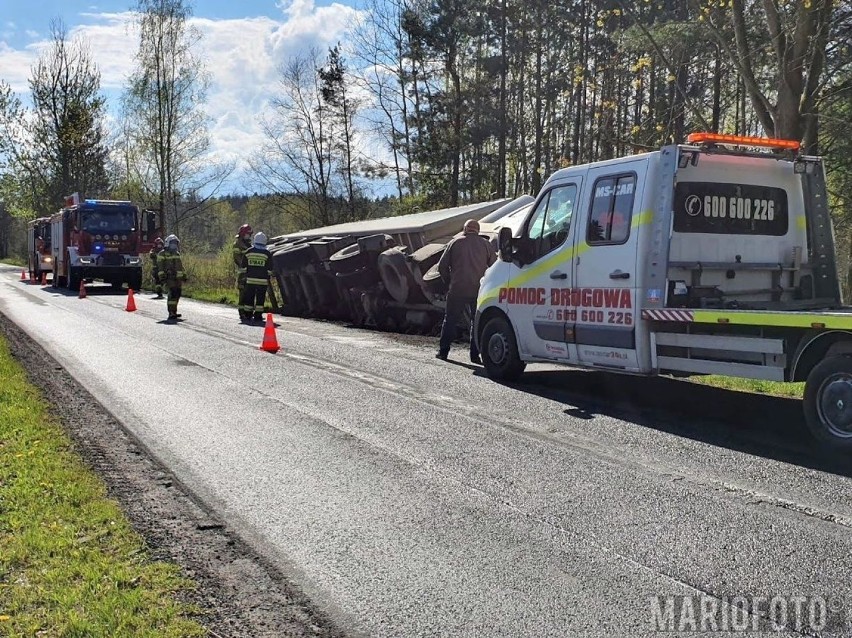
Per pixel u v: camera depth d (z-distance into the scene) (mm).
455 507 5523
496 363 10453
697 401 9055
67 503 5492
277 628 3850
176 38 45438
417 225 18312
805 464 6473
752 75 16406
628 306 8359
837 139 18000
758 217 8672
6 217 90875
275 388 9914
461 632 3797
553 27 36219
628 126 27859
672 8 23297
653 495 5730
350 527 5180
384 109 42875
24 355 12672
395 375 10867
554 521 5234
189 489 5977
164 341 14625
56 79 51062
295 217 46375
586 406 8805
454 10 38344
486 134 40000
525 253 9859
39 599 4027
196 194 47250
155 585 4262
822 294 9062
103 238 30422
